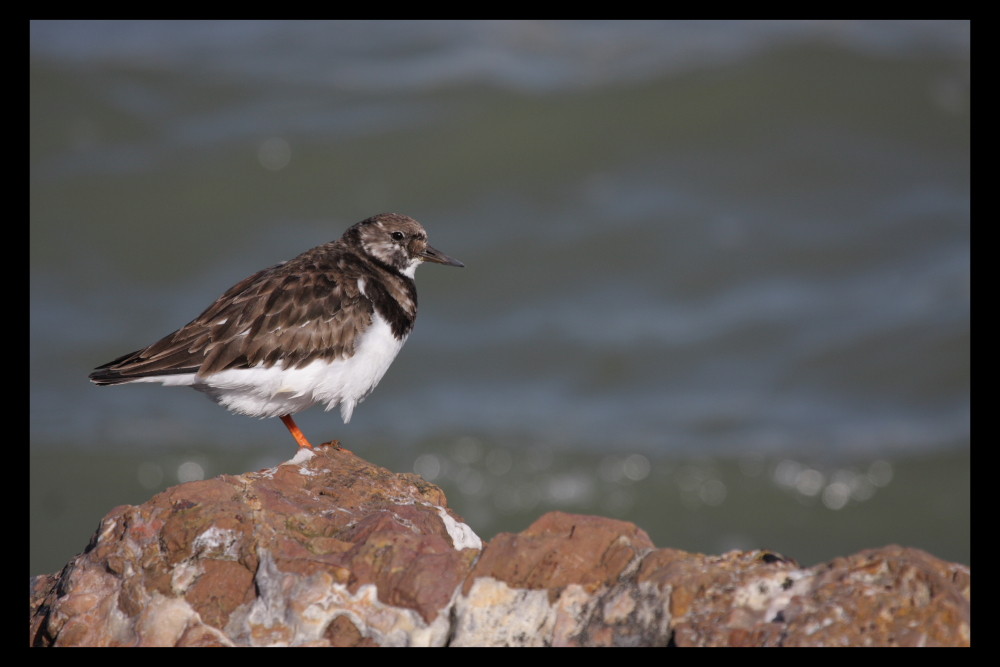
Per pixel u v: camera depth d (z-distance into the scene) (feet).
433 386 56.39
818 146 72.18
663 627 16.03
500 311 61.62
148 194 69.31
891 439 52.01
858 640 15.06
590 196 69.26
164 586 17.65
